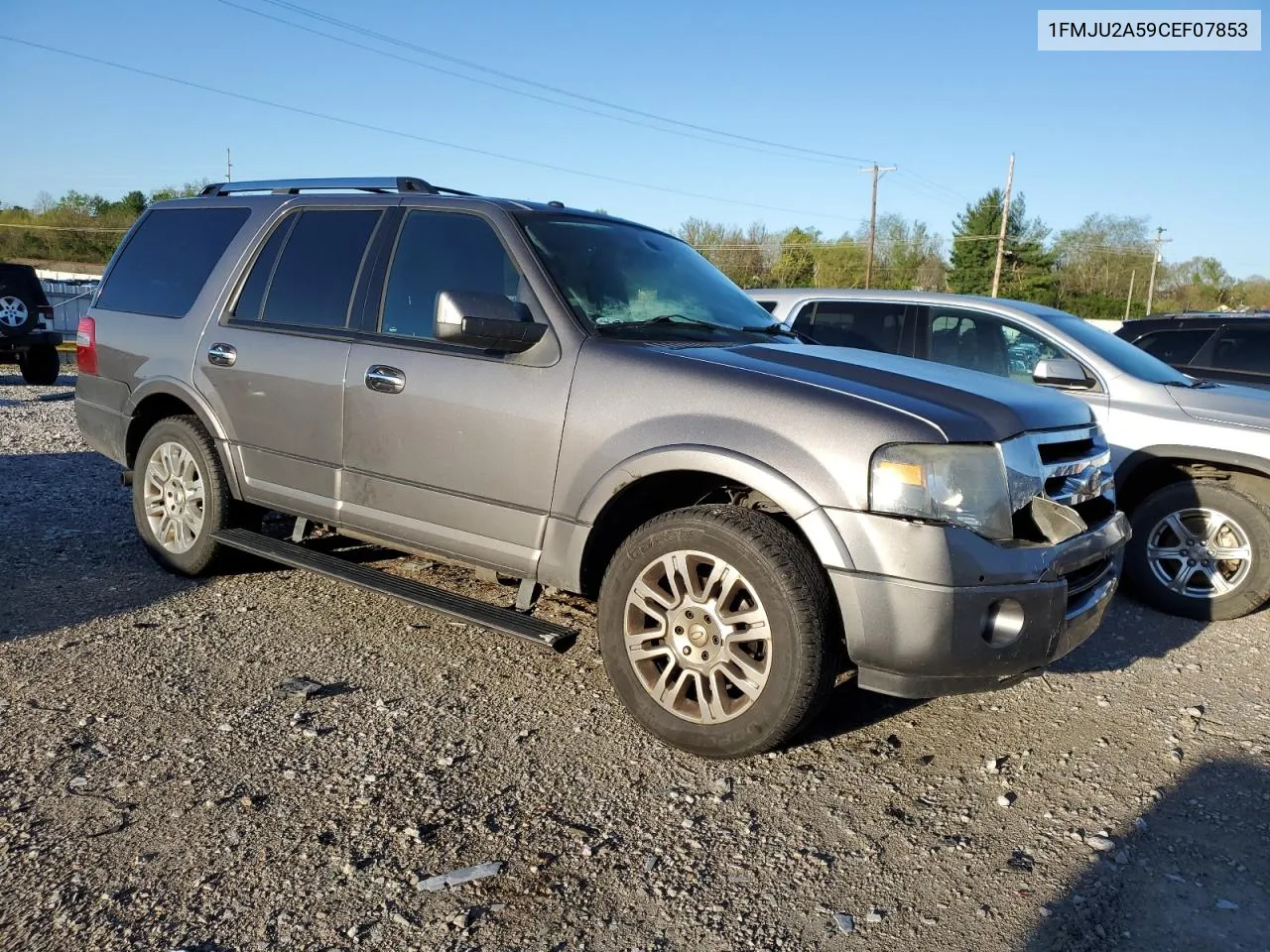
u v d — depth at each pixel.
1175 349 7.67
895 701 4.08
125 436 5.37
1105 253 76.81
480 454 3.85
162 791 3.05
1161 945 2.56
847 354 3.96
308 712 3.66
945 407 3.29
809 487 3.16
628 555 3.50
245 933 2.43
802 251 70.00
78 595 4.84
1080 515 3.60
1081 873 2.88
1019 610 3.16
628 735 3.60
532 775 3.28
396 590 4.03
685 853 2.88
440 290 4.13
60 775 3.11
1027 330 6.25
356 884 2.65
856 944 2.52
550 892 2.66
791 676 3.16
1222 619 5.37
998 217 68.88
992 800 3.28
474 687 3.96
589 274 4.04
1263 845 3.07
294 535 4.70
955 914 2.66
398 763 3.31
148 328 5.21
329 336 4.39
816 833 3.03
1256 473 5.38
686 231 69.50
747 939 2.51
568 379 3.66
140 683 3.84
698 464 3.32
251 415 4.67
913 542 3.05
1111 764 3.58
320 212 4.69
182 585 5.07
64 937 2.38
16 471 8.01
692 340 3.95
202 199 5.39
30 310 14.97
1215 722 3.99
